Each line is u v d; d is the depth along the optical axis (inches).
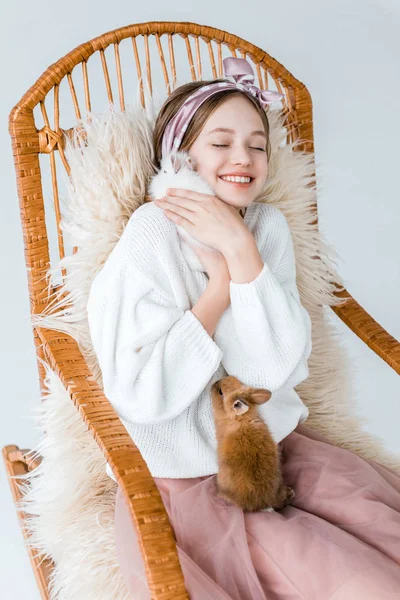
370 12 105.4
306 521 51.6
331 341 70.2
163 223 56.5
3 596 70.1
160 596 40.8
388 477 59.7
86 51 63.2
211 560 50.5
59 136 62.5
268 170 66.9
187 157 58.3
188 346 53.7
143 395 52.9
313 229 69.7
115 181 60.2
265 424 54.2
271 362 56.4
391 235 104.3
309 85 103.6
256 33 101.1
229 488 52.7
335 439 66.8
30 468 71.8
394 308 97.3
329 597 46.3
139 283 54.7
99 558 55.7
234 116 57.8
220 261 56.2
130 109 63.4
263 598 48.0
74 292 60.9
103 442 47.7
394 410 89.0
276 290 55.6
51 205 63.5
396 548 50.0
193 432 56.2
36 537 62.0
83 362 57.6
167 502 54.7
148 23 65.5
